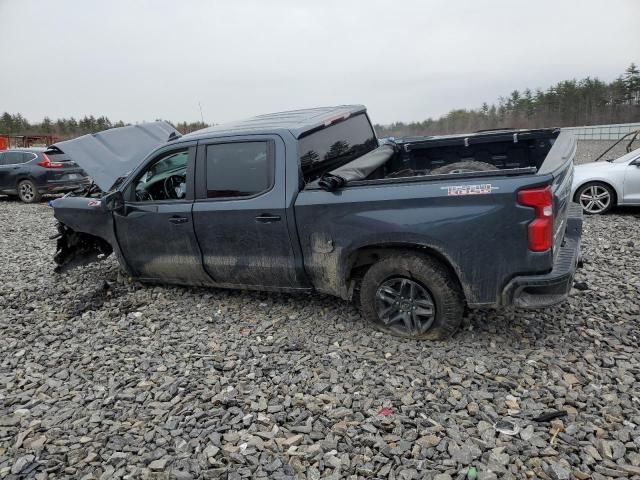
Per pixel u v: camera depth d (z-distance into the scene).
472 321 4.16
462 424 2.89
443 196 3.45
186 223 4.57
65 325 4.73
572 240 4.01
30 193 14.06
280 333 4.24
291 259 4.18
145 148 5.88
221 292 5.23
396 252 3.80
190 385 3.49
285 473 2.60
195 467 2.68
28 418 3.24
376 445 2.75
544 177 3.21
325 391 3.33
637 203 8.41
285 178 4.05
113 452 2.85
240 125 4.69
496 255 3.38
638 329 3.89
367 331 4.13
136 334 4.42
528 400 3.07
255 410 3.16
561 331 3.92
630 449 2.60
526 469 2.51
